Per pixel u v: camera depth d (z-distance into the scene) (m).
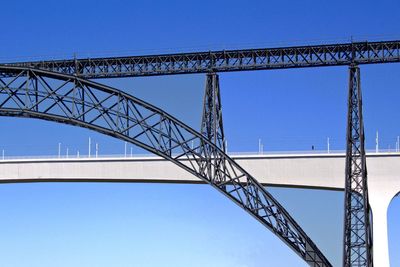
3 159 67.00
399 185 61.84
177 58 54.47
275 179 63.12
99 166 65.62
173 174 64.06
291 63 52.50
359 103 49.53
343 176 62.44
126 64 54.97
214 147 43.06
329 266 43.94
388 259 60.66
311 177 62.81
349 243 48.19
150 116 42.19
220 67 53.94
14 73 42.94
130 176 65.00
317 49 51.94
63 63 55.28
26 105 41.44
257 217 43.81
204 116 55.31
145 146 42.03
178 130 42.81
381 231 61.22
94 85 41.44
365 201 47.03
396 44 50.72
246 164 63.44
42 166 66.44
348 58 51.12
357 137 48.75
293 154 63.22
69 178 66.06
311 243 44.03
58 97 41.50
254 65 53.28
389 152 62.06
